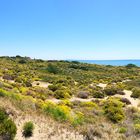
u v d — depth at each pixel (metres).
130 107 23.14
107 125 14.54
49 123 11.27
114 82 56.34
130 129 13.84
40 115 12.38
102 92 34.56
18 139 8.95
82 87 40.41
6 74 42.97
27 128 9.55
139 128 14.02
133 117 19.33
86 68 88.56
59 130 10.66
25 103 14.24
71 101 25.92
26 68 69.19
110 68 96.19
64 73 68.75
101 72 82.50
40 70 68.50
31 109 13.30
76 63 104.56
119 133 13.25
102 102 26.05
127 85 47.66
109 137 11.52
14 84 30.25
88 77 64.94
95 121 15.51
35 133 9.72
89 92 33.38
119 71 87.81
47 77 51.53
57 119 12.75
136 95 33.19
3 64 70.06
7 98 14.20
